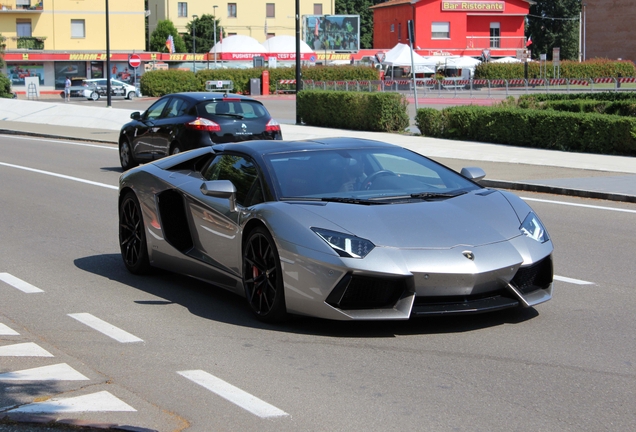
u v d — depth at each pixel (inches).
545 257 216.2
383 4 3208.7
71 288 279.1
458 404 164.7
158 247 278.8
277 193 231.1
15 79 2677.2
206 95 585.9
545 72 2453.2
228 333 220.1
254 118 583.8
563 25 3673.7
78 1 2738.7
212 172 265.3
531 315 232.2
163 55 2817.4
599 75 2581.2
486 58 2728.8
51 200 494.9
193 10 3531.0
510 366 188.2
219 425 155.3
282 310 218.8
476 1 3026.6
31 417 158.9
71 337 219.5
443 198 233.1
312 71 2431.1
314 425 154.7
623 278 282.7
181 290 274.1
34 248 352.5
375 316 201.3
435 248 204.2
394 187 239.6
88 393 174.2
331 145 258.4
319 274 204.2
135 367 192.4
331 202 224.8
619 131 677.3
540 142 747.4
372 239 205.2
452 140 833.5
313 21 3208.7
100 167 674.2
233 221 237.9
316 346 205.9
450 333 214.7
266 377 183.5
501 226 218.8
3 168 670.5
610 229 384.5
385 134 922.1
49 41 2733.8
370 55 3159.5
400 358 195.0
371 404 165.5
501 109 790.5
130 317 239.8
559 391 171.8
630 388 173.3
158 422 156.9
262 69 2389.3
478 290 203.6
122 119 1213.1
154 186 281.1
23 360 198.8
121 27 2792.8
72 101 2116.1
